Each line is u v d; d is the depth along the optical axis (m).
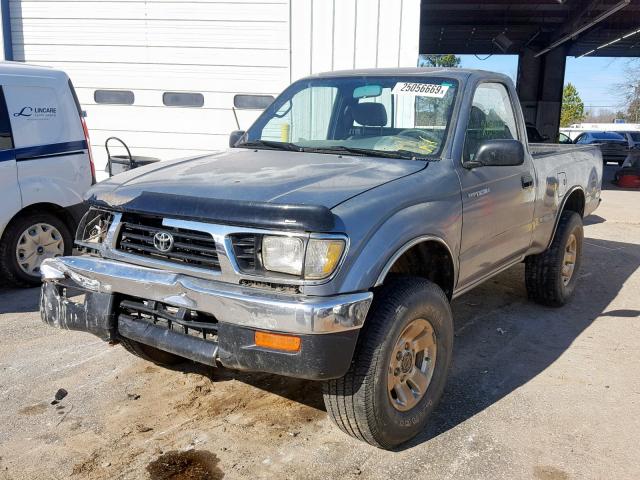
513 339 4.96
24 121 5.86
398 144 3.93
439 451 3.29
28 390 3.88
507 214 4.28
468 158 3.92
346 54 8.99
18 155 5.79
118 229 3.29
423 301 3.19
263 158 3.87
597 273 7.16
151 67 9.34
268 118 4.66
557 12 20.14
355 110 4.30
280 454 3.22
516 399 3.91
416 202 3.27
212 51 9.21
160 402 3.75
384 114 4.18
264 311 2.72
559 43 22.02
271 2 8.96
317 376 2.74
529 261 5.54
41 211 6.12
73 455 3.18
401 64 8.94
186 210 2.95
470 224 3.77
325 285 2.75
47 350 4.50
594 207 6.52
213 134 9.45
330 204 2.92
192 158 4.13
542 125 26.84
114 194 3.33
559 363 4.50
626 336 5.09
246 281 2.84
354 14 8.87
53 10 9.34
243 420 3.56
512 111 4.65
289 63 9.12
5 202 5.68
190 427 3.47
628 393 4.03
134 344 3.91
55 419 3.53
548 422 3.62
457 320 5.39
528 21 21.73
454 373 4.29
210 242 2.96
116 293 3.26
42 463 3.11
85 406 3.69
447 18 21.55
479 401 3.88
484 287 6.39
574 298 6.13
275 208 2.75
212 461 3.15
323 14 8.92
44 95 6.07
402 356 3.18
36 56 9.51
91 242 3.48
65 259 3.42
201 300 2.88
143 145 9.60
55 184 6.12
